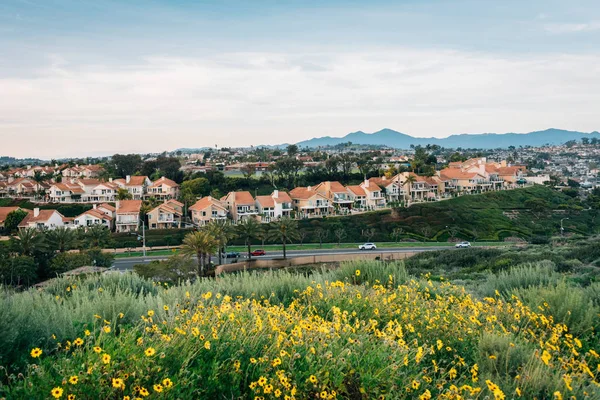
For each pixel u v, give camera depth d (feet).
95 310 25.43
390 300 30.55
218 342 19.25
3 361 18.47
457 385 20.27
